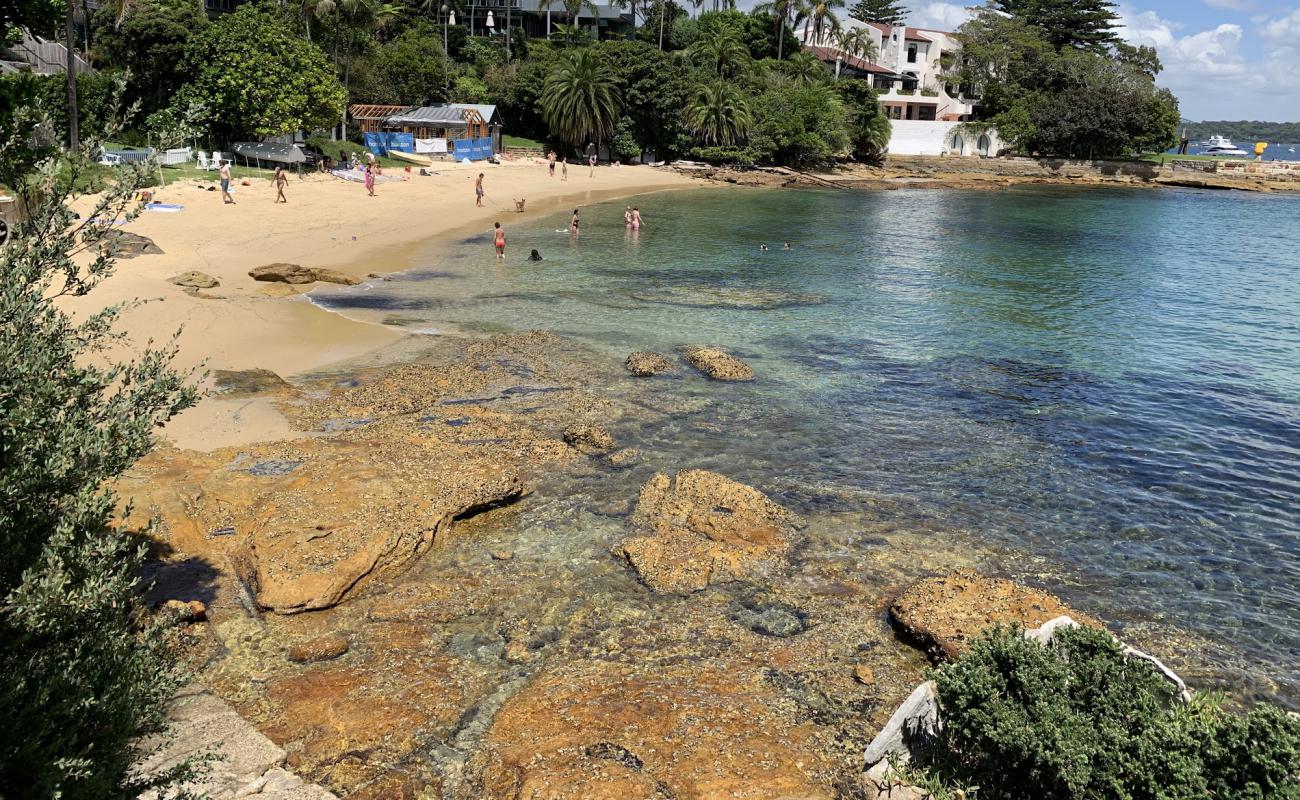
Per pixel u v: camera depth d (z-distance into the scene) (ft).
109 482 39.01
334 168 184.75
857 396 63.87
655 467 49.01
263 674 29.22
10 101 35.35
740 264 119.55
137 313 70.23
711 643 32.22
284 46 165.37
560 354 70.23
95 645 17.48
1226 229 185.88
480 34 351.67
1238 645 34.65
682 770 23.97
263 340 69.51
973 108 342.03
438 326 78.54
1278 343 83.97
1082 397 65.92
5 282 17.98
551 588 35.55
